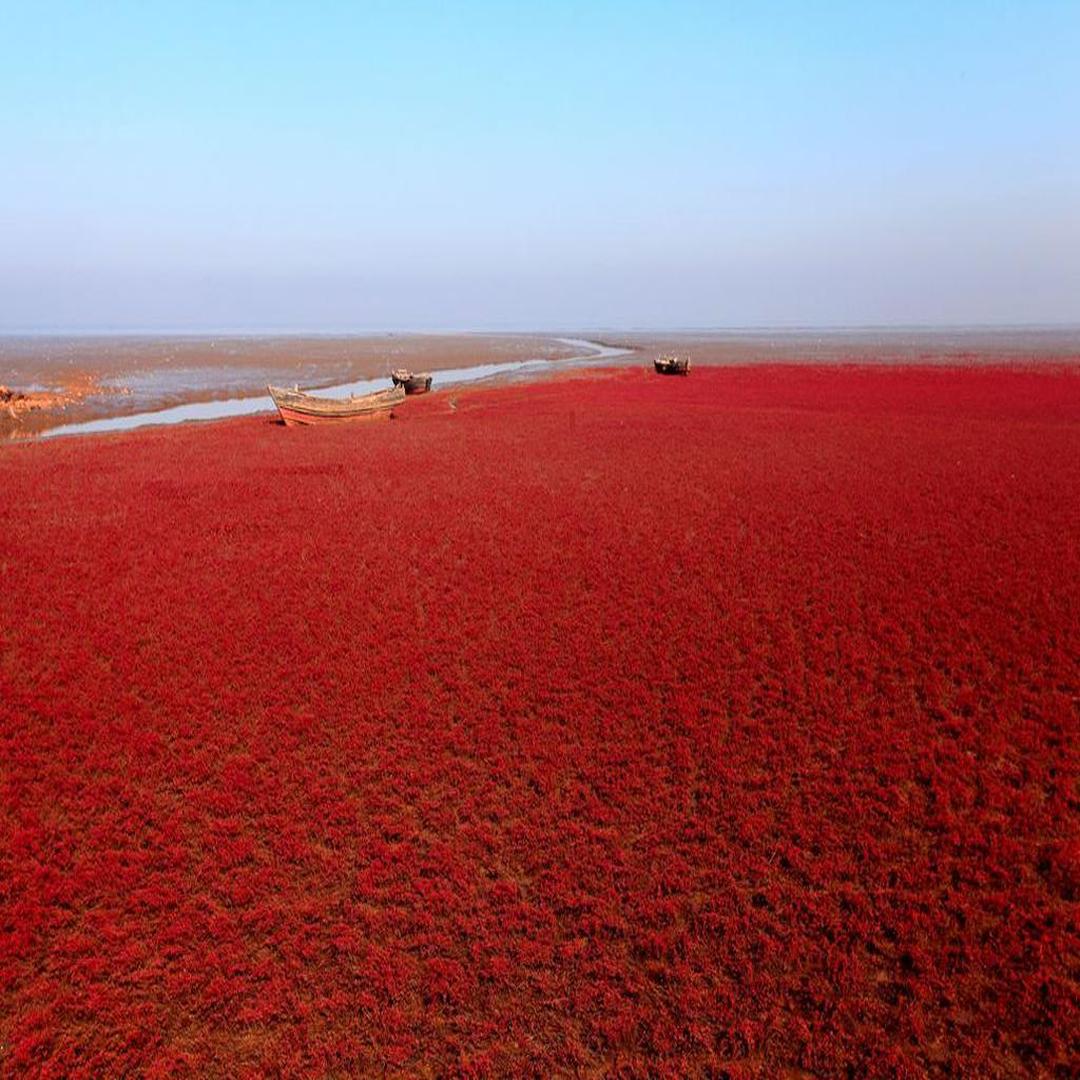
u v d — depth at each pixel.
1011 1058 4.64
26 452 22.12
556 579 11.98
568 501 16.56
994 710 8.07
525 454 21.80
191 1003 5.03
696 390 38.81
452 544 13.70
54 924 5.58
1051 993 4.95
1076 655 9.22
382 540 13.90
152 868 6.10
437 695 8.59
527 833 6.48
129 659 9.35
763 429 25.64
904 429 25.11
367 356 73.62
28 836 6.36
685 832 6.45
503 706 8.34
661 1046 4.78
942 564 12.25
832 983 5.15
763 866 6.08
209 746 7.62
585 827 6.55
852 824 6.52
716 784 7.05
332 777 7.17
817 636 9.88
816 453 21.30
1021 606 10.60
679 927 5.58
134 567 12.45
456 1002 5.06
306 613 10.73
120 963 5.29
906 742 7.59
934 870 6.00
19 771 7.19
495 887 5.90
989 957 5.24
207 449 22.66
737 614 10.60
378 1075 4.65
